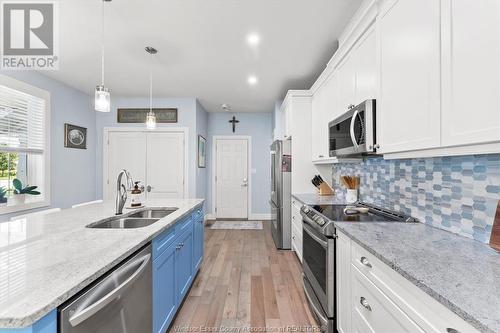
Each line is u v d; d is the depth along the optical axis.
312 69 3.22
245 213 5.73
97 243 1.23
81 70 3.27
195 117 4.60
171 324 1.90
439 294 0.71
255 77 3.51
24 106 3.13
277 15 2.10
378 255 1.04
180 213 2.03
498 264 0.92
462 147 0.99
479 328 0.58
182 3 1.94
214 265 3.04
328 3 1.95
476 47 0.89
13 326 0.65
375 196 2.24
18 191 3.01
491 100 0.83
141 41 2.53
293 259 3.24
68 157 3.89
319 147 3.07
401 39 1.33
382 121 1.52
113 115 4.63
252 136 5.71
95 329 0.94
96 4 1.95
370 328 1.17
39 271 0.92
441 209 1.44
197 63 3.05
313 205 2.37
